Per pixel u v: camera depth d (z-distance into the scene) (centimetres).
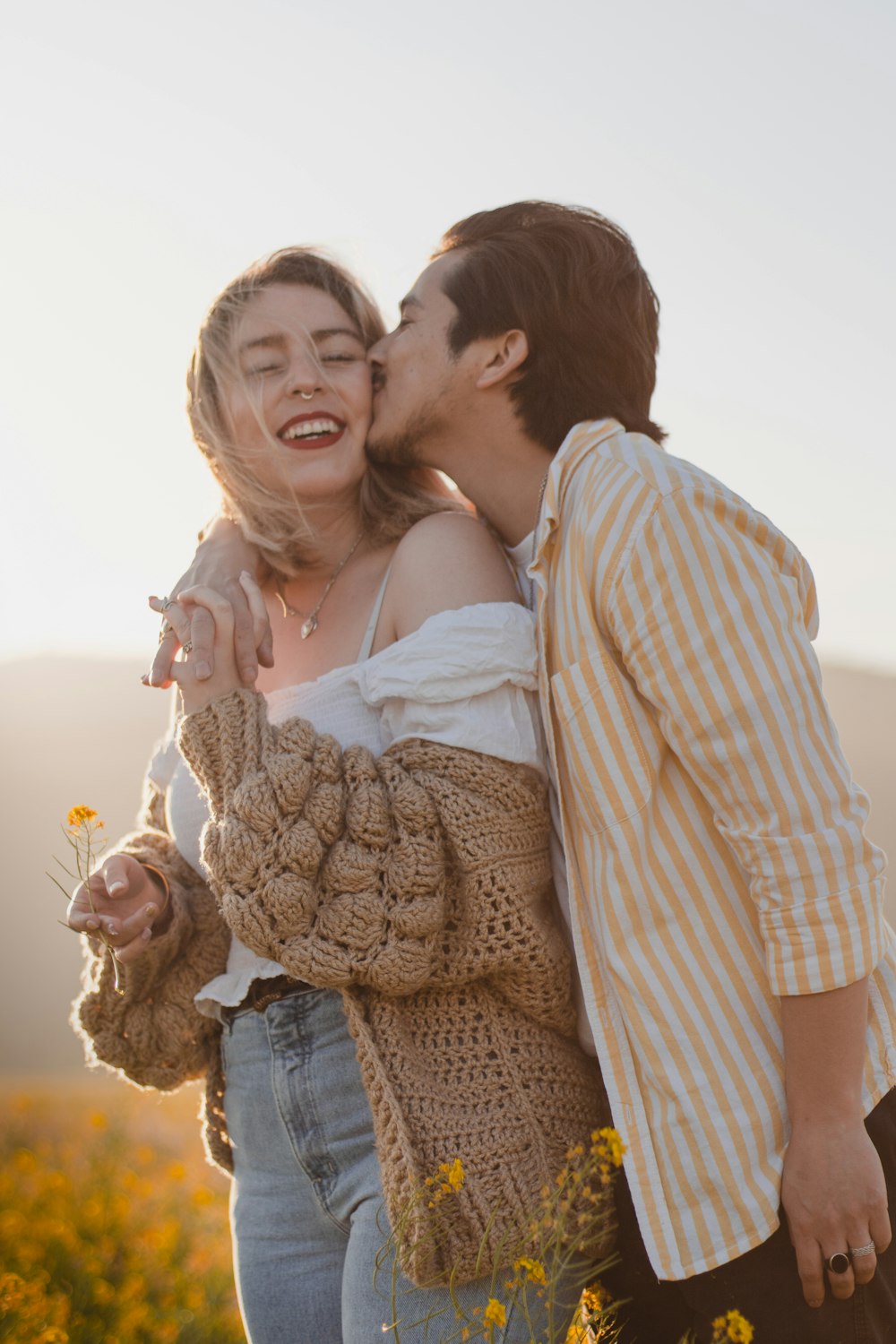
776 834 201
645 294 261
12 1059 2559
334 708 238
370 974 212
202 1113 256
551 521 229
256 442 259
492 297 248
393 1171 208
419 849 214
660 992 211
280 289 262
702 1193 207
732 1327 194
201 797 251
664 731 210
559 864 233
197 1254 484
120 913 245
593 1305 220
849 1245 199
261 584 269
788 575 216
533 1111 218
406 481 272
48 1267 439
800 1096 202
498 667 220
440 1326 208
